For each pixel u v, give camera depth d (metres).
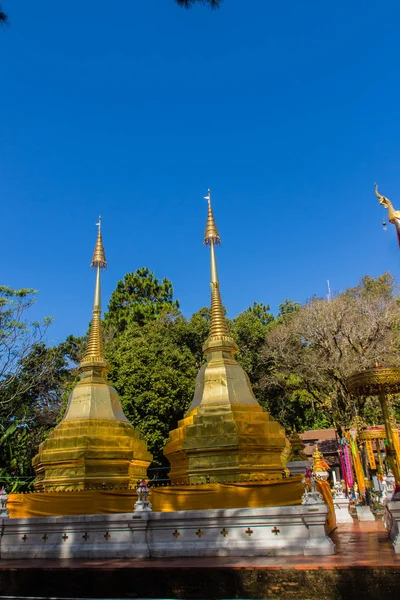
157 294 57.75
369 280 49.59
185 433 15.07
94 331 20.36
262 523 11.58
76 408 17.98
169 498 12.97
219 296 19.06
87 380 18.86
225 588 9.44
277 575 9.20
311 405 47.81
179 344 45.16
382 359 37.66
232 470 14.05
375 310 40.31
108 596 9.99
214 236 20.11
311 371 41.03
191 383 37.34
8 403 40.53
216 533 11.84
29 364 42.41
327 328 39.69
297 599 8.86
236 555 11.26
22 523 13.39
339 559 9.73
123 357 37.00
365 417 40.59
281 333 43.97
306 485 11.52
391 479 15.53
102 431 17.03
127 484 16.55
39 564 11.38
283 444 15.05
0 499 14.20
